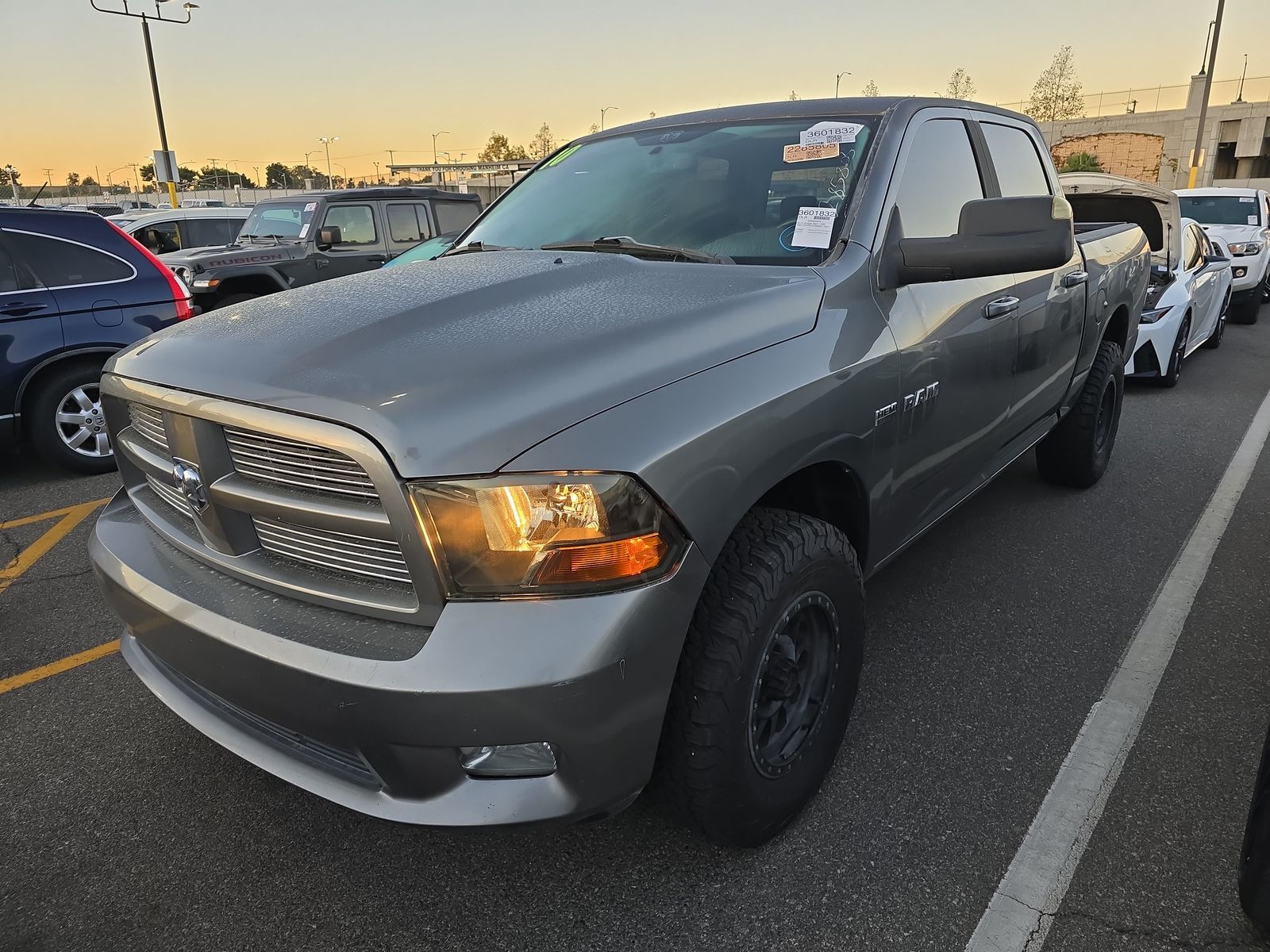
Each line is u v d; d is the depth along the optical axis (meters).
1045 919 1.97
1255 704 2.81
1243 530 4.29
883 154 2.67
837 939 1.94
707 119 3.21
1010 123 3.62
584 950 1.93
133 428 2.30
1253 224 12.91
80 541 4.55
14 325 5.31
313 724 1.71
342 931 2.00
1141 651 3.15
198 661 1.89
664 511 1.68
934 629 3.34
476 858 2.22
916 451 2.63
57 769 2.63
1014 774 2.48
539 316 2.00
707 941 1.94
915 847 2.21
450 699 1.55
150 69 24.00
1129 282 4.76
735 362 1.95
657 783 1.96
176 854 2.27
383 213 10.84
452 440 1.58
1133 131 49.44
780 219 2.62
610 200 3.00
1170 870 2.11
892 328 2.43
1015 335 3.22
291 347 1.89
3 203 6.08
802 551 1.98
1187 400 7.33
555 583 1.59
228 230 13.91
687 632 1.82
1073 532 4.29
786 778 2.15
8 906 2.09
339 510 1.68
